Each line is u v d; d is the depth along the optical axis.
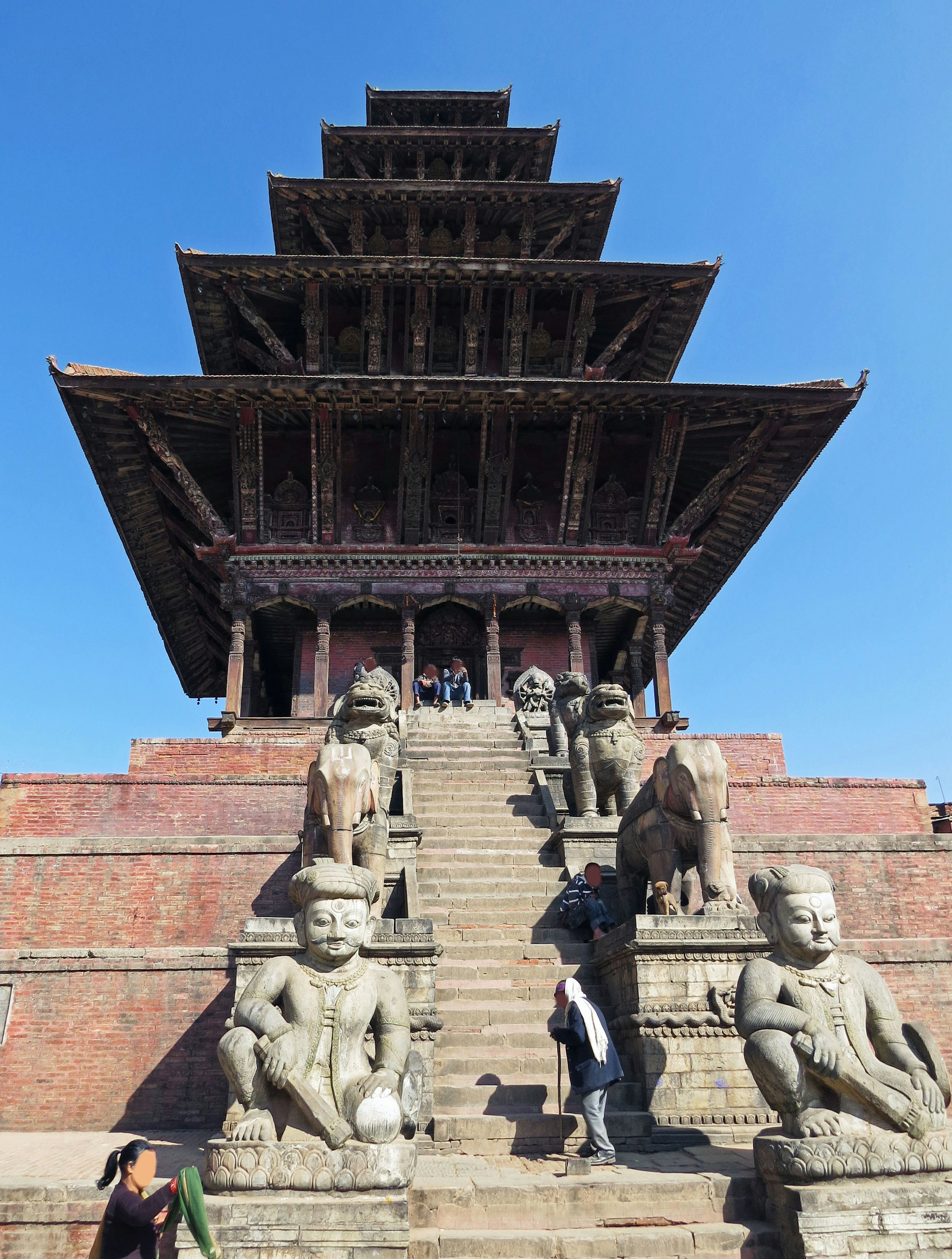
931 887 15.45
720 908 10.24
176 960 12.89
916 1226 6.29
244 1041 6.68
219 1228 6.01
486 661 29.39
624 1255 6.51
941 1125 6.68
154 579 34.88
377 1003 7.11
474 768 18.53
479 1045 10.02
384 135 37.47
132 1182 6.08
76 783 18.53
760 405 28.28
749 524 34.09
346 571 29.11
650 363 36.19
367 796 11.30
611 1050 7.99
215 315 32.81
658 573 29.77
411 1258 6.43
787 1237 6.43
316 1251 6.02
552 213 35.16
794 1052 6.89
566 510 30.09
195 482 28.25
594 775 14.80
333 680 30.94
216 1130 11.88
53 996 12.71
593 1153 7.79
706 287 31.78
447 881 13.62
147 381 26.47
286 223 34.91
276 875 15.02
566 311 34.09
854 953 12.56
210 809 18.55
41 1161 9.61
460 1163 7.93
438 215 35.19
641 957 9.84
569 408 28.62
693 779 10.70
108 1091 12.22
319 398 27.53
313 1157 6.29
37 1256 7.50
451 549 29.27
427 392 27.48
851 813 19.20
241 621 28.28
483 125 42.38
